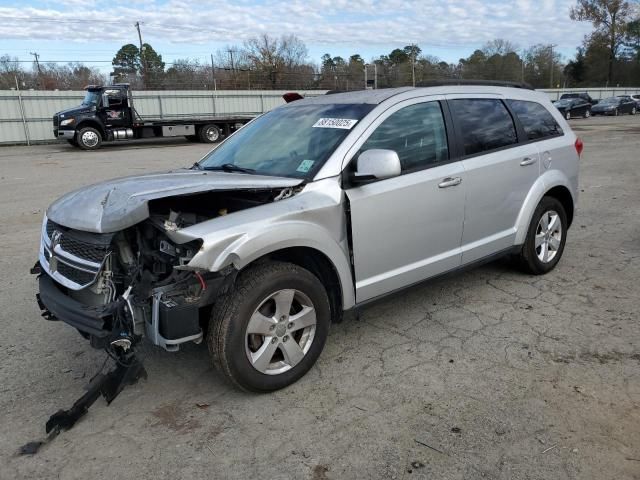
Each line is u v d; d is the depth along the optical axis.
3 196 10.67
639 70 75.88
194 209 3.45
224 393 3.42
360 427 3.02
